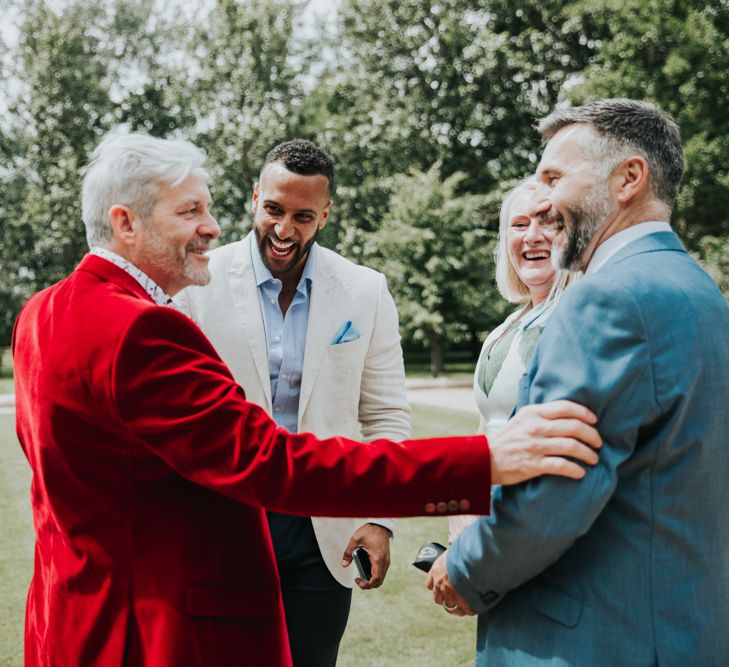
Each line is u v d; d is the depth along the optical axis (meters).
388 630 3.45
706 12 15.77
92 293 1.45
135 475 1.42
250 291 2.29
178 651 1.41
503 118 21.77
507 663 1.48
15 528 5.22
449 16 20.98
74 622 1.46
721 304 1.42
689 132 15.27
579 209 1.49
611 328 1.34
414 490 1.38
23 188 25.66
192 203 1.52
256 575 1.53
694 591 1.35
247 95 23.70
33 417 1.49
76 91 24.80
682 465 1.35
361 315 2.38
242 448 1.36
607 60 16.33
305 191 2.18
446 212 18.88
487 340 2.29
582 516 1.32
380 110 21.78
